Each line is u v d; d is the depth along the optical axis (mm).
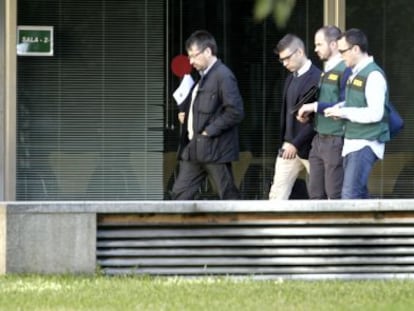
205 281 24078
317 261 25234
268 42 37188
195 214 25062
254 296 21828
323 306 20422
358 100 27641
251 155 37344
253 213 25141
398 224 25344
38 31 36969
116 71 37250
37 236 24734
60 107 37156
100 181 37406
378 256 25344
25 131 37094
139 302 21031
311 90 29938
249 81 37219
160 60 37250
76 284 23453
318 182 29375
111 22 37156
